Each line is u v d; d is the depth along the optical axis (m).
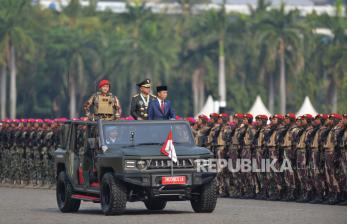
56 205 68.31
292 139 70.81
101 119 60.19
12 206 67.38
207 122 80.50
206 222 51.56
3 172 104.12
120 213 56.94
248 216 55.34
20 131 100.88
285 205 65.44
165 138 58.69
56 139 95.19
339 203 66.62
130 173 55.72
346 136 66.00
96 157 58.03
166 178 56.03
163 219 53.69
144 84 62.38
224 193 78.38
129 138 58.28
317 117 69.25
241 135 76.44
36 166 98.38
